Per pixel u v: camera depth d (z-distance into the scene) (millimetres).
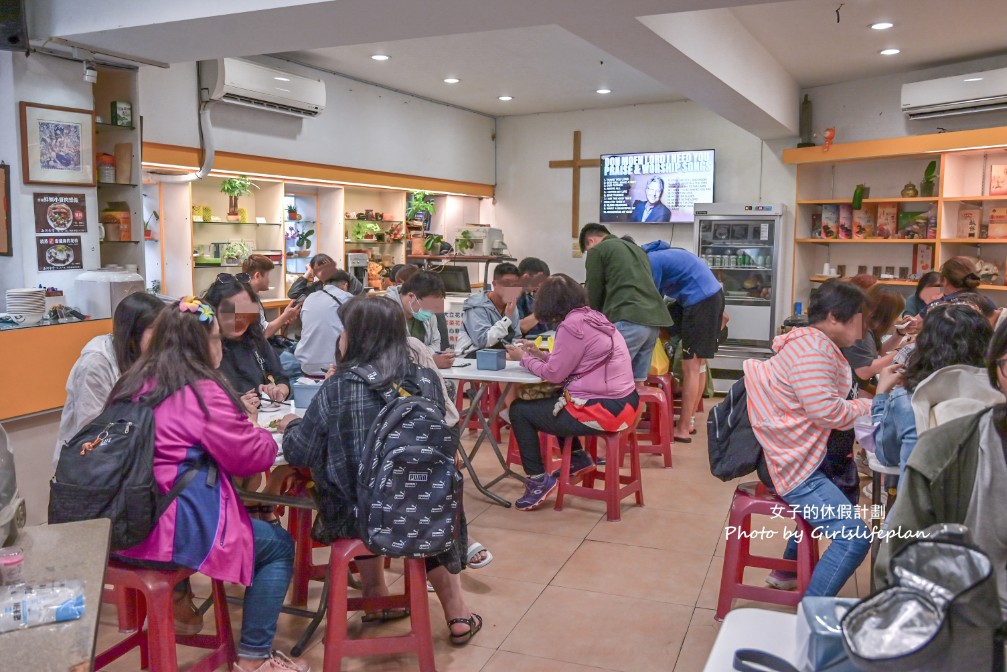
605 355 3875
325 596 2805
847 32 5871
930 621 988
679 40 4367
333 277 5371
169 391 2188
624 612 3020
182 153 6105
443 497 2346
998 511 1351
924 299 5082
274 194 7219
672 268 5449
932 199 6980
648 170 9297
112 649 2428
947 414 1860
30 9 4000
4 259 4152
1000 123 6770
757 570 3406
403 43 6543
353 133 7977
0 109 4070
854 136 7660
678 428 5617
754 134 7898
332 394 2396
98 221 4570
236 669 2410
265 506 3092
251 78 6418
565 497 4391
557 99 9102
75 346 3885
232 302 3242
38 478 3771
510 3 3434
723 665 1290
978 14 5410
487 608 3053
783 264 8141
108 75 4660
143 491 2062
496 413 4473
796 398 2670
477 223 10523
